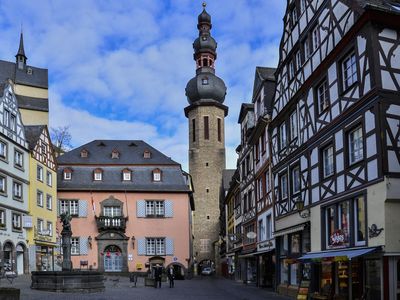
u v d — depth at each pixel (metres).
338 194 17.06
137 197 49.97
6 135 35.84
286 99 23.23
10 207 35.84
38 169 41.78
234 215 45.00
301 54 21.00
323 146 18.52
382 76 14.62
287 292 23.39
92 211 49.12
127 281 37.41
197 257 75.94
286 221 23.25
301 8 21.08
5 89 36.72
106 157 52.00
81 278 23.73
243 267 38.91
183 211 50.12
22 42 65.19
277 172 25.02
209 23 86.25
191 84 82.19
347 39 16.34
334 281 17.78
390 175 14.06
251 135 31.22
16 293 14.21
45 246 42.41
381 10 14.81
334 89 17.53
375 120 14.53
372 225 14.63
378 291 14.50
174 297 21.98
